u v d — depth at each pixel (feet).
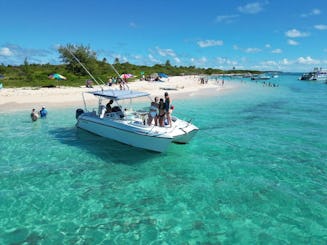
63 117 60.64
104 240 18.94
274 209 22.77
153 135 33.06
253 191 25.89
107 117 40.47
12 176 28.99
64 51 172.65
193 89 142.41
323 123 56.65
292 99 103.09
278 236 19.30
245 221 21.11
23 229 20.07
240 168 31.53
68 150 37.29
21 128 49.78
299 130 50.31
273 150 38.14
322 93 130.93
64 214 22.06
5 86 110.63
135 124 35.94
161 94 112.16
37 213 22.15
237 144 40.96
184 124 37.17
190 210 22.68
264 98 106.11
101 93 40.42
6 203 23.56
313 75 285.02
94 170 30.86
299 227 20.33
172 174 29.86
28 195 25.02
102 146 38.88
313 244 18.47
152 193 25.58
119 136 37.76
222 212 22.34
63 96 93.09
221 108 77.87
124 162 33.24
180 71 379.76
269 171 30.68
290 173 30.14
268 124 55.72
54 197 24.71
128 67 283.38
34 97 89.20
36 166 31.81
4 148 37.96
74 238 19.13
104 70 216.33
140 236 19.39
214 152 37.22
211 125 54.70
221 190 26.11
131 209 22.86
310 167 31.89
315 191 25.94
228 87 170.60
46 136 44.21
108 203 23.80
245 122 57.82
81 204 23.58
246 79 329.11
